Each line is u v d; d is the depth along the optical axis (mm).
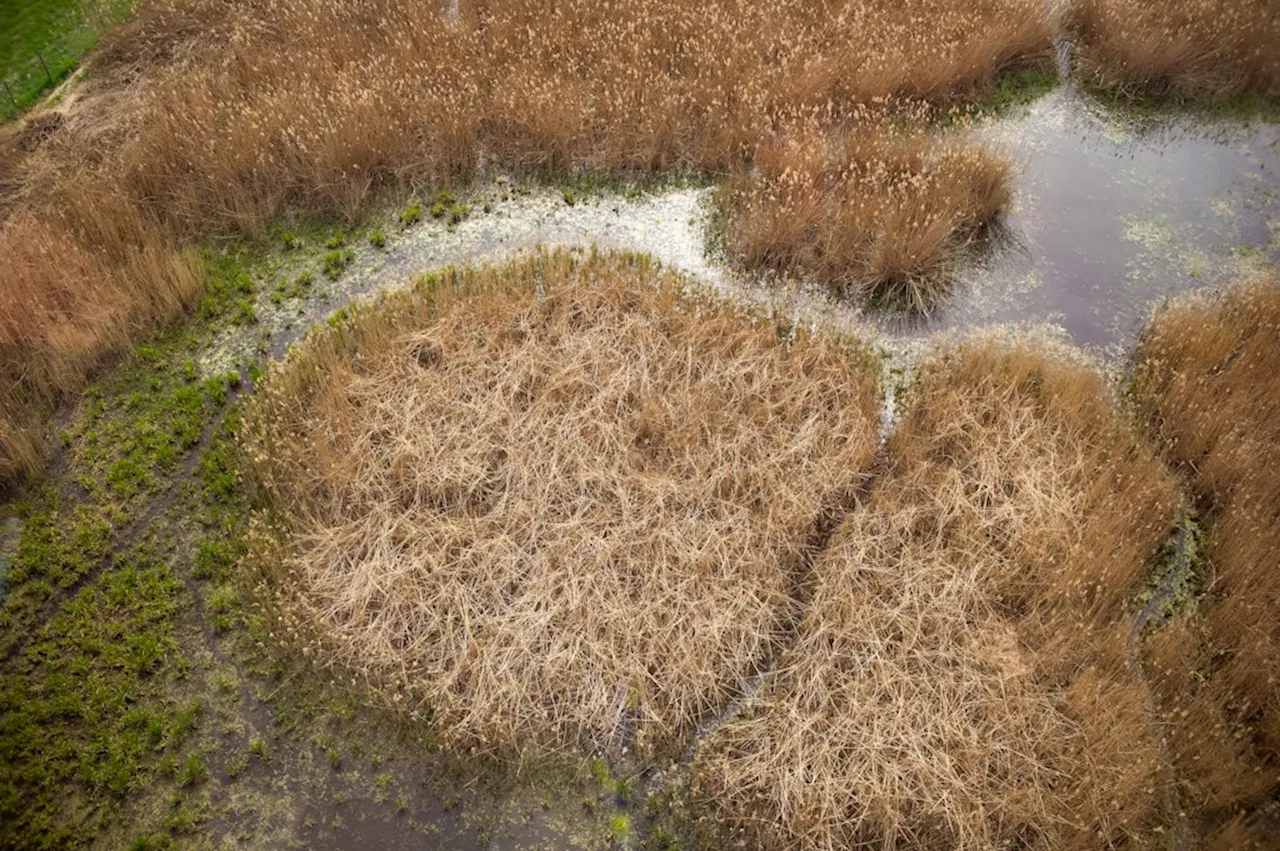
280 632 6000
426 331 7793
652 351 7691
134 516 6730
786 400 7262
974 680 5617
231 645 6035
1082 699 5426
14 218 8727
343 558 6363
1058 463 6742
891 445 7156
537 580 6223
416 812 5359
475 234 9148
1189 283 8656
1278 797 5246
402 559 6355
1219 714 5520
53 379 7457
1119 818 5020
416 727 5676
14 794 5332
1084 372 7395
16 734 5574
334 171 9281
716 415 7160
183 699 5793
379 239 9016
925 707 5535
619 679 5816
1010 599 6102
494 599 6172
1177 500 6785
